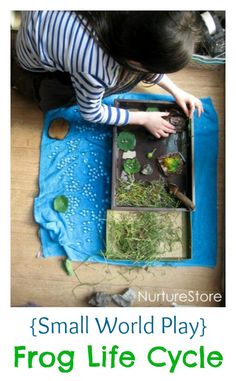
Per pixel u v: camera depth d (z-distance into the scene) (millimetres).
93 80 926
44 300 1322
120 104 1333
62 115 1364
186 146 1332
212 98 1377
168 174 1320
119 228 1311
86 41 865
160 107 1340
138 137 1337
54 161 1353
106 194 1340
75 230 1330
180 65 778
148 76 1162
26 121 1362
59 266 1329
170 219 1321
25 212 1342
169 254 1317
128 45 766
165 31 718
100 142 1358
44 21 913
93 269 1323
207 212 1349
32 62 1080
